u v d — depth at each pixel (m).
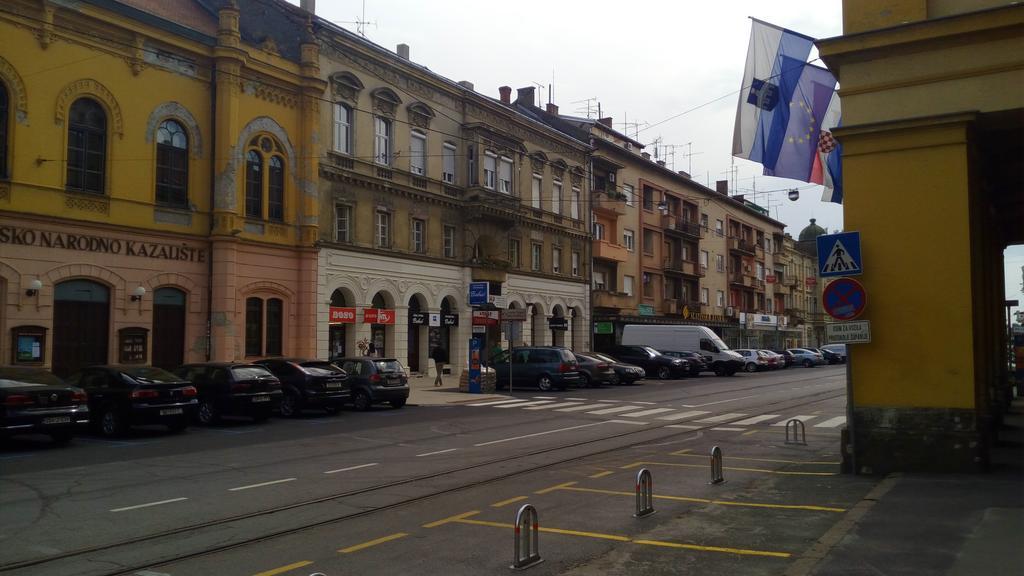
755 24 13.48
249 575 7.01
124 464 13.31
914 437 10.76
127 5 24.08
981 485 9.73
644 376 38.19
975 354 10.66
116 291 23.84
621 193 54.16
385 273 33.56
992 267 16.53
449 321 37.53
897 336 10.88
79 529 8.73
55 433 15.58
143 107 24.73
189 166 26.12
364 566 7.25
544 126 44.97
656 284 59.31
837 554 7.00
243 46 27.61
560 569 7.10
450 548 7.85
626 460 13.59
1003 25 10.26
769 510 9.23
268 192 28.58
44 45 22.14
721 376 45.06
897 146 10.96
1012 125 11.18
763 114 13.27
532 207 44.03
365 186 32.62
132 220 24.30
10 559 7.57
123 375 17.52
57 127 22.47
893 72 11.05
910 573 6.43
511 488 11.01
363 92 32.66
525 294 43.50
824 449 14.52
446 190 37.31
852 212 11.19
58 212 22.39
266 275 28.33
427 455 14.25
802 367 61.50
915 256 10.80
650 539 8.09
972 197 10.86
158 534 8.49
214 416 19.44
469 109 38.97
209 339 26.36
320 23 30.53
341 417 21.53
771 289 85.56
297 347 29.48
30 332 21.66
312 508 9.78
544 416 21.58
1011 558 6.70
